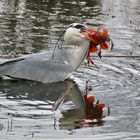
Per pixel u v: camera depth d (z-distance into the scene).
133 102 12.22
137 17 24.44
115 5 28.03
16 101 11.99
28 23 20.98
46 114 11.16
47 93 12.83
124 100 12.38
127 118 11.06
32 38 18.28
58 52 14.62
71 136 9.85
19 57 14.64
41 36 18.66
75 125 10.55
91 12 25.08
